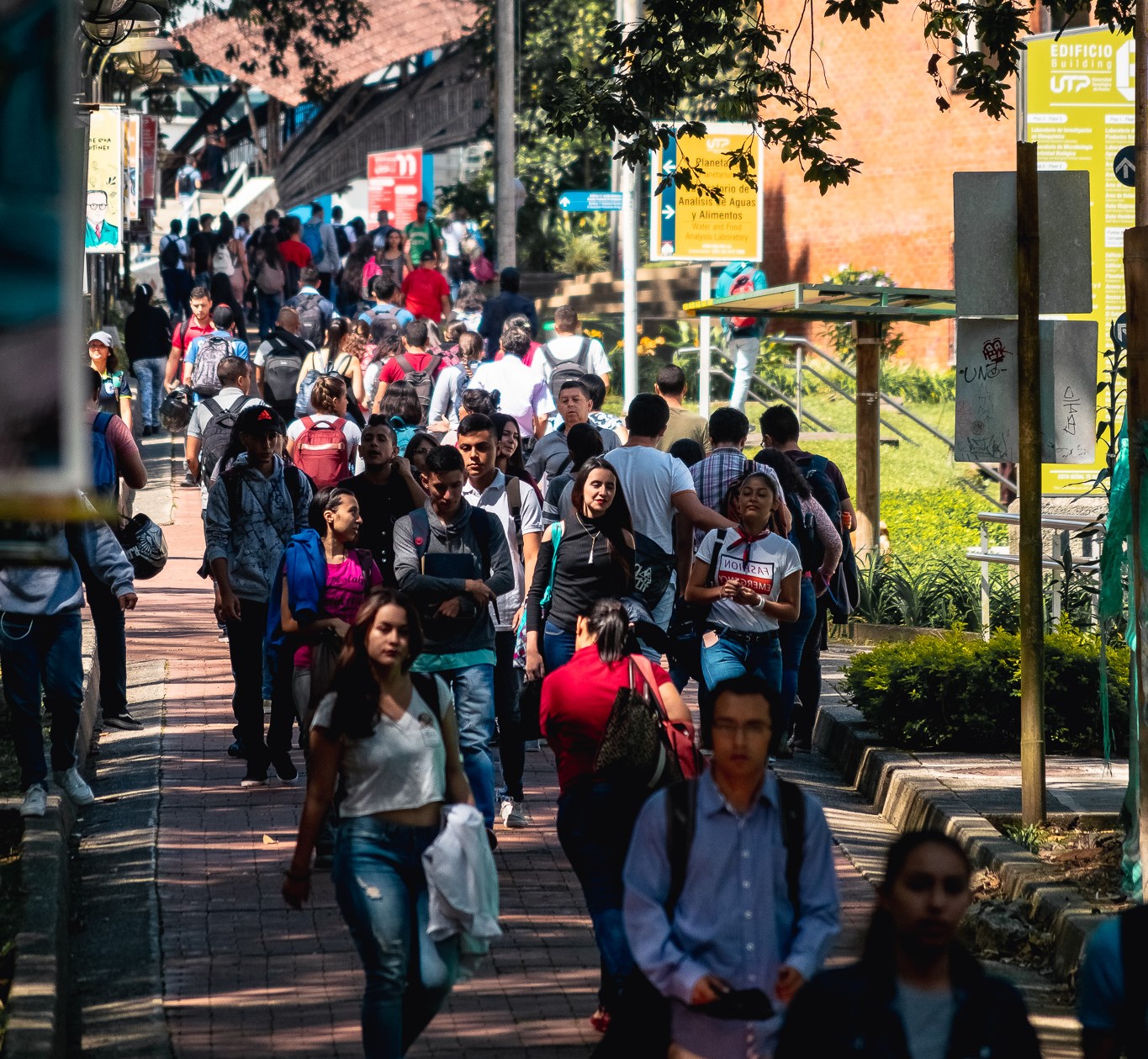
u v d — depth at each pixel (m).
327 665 26.62
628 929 16.08
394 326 67.19
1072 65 49.31
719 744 16.06
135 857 27.73
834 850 29.78
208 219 108.56
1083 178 29.11
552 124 38.88
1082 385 29.41
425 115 145.88
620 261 112.69
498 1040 21.19
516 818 30.27
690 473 34.31
